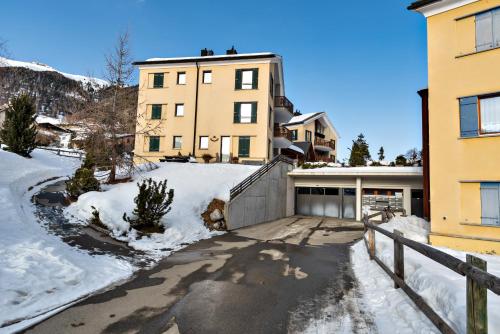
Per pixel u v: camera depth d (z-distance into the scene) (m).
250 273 7.29
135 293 5.75
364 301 5.47
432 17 11.43
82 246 8.38
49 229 9.18
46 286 5.42
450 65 10.89
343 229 15.83
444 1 10.91
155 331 4.28
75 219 10.82
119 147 17.09
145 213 10.94
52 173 18.45
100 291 5.80
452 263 3.37
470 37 10.55
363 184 20.88
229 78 25.77
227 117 25.45
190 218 13.36
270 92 26.08
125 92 17.20
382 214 15.45
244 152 24.80
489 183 9.89
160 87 27.16
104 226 10.62
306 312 4.99
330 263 8.43
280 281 6.69
